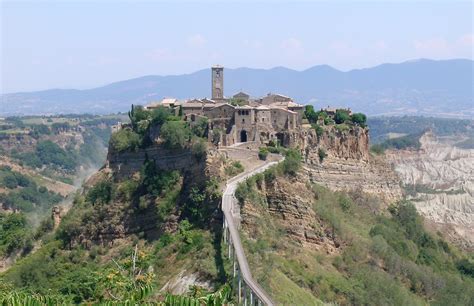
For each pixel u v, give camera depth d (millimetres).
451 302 198625
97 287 155000
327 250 184000
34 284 185000
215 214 176000
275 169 191625
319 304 152500
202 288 146625
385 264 196625
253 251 159750
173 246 174500
